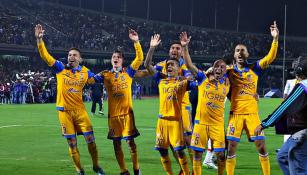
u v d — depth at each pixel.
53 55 38.00
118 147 7.55
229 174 7.17
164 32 48.22
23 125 15.92
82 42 40.69
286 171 5.56
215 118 6.91
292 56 49.53
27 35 37.22
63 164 8.79
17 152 10.26
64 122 7.55
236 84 7.27
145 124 16.72
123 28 46.38
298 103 5.23
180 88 6.87
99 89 20.56
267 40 52.72
